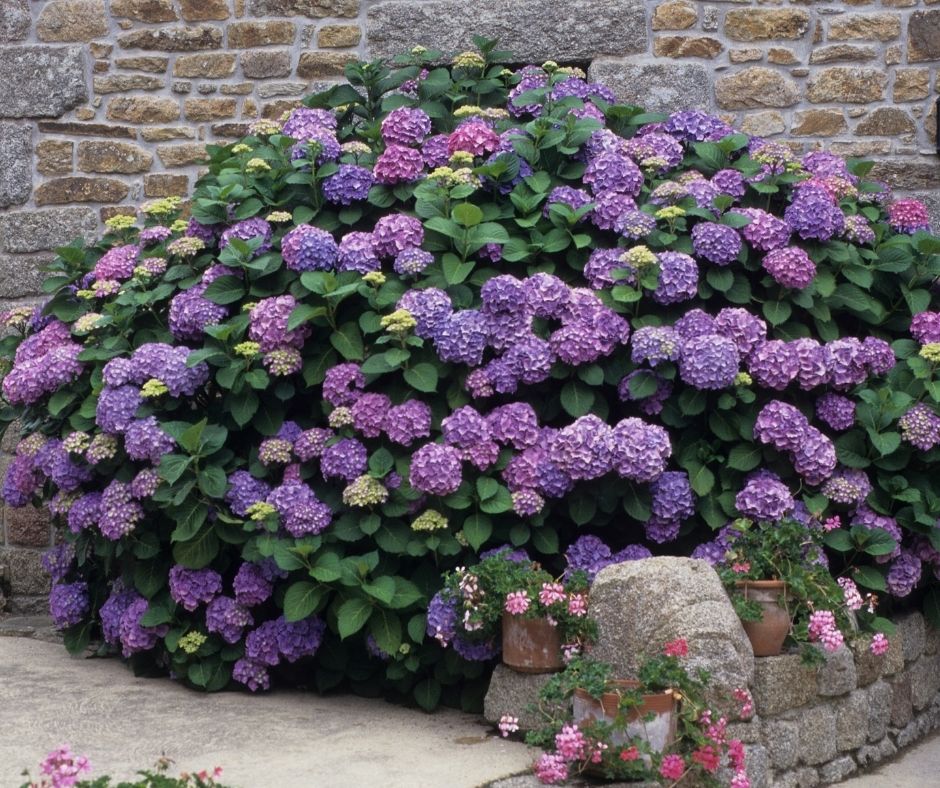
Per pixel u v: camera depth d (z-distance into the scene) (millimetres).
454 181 4797
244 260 4715
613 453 4227
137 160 6461
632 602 3867
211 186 5086
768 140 6336
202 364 4562
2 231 6477
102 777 3121
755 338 4543
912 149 6273
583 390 4500
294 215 4977
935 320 4941
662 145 5141
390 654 4273
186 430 4375
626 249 4719
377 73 5629
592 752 3508
